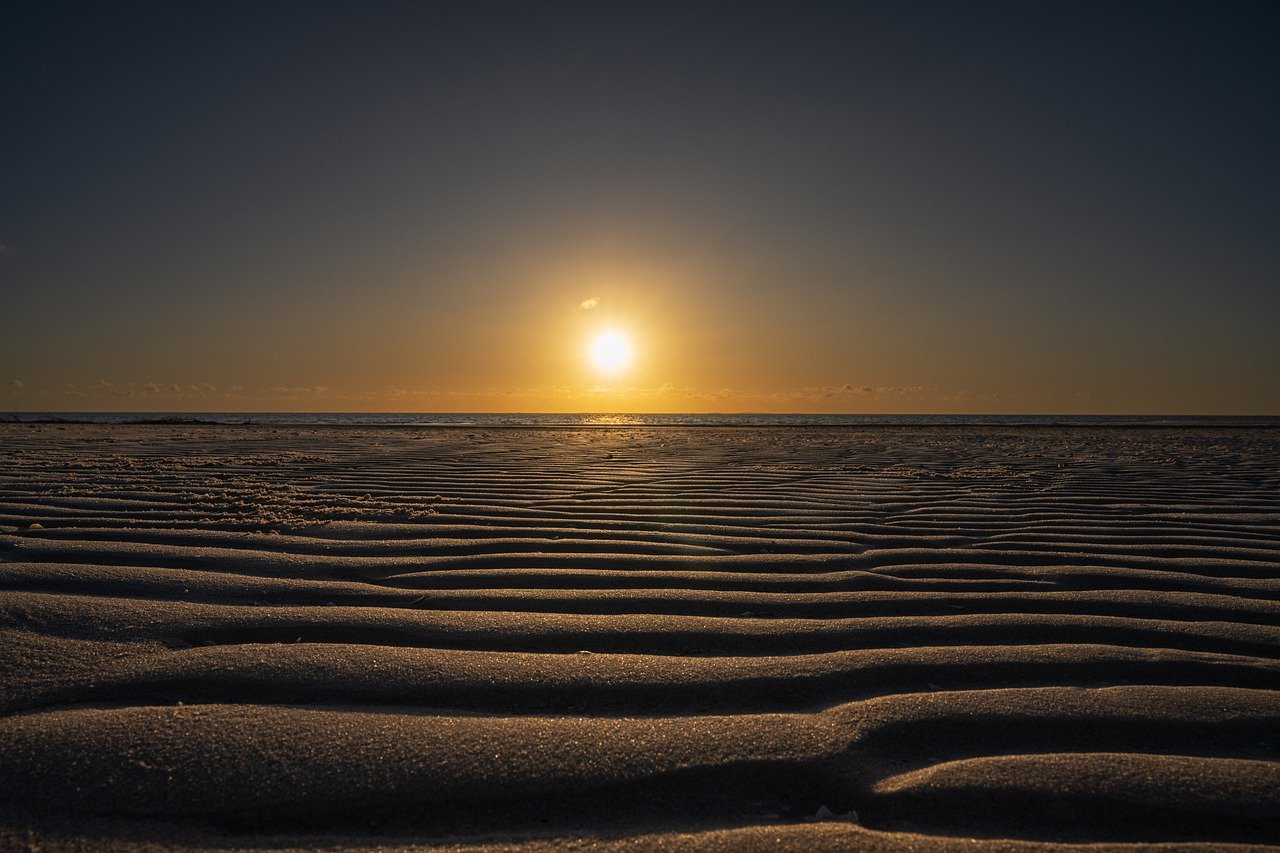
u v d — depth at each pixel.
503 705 1.76
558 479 6.34
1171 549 3.60
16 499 4.56
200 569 2.91
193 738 1.57
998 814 1.40
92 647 2.04
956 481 6.47
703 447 12.10
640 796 1.43
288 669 1.91
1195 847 1.32
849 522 4.30
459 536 3.67
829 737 1.64
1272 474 7.18
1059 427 31.70
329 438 14.74
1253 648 2.21
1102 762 1.56
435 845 1.29
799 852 1.28
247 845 1.29
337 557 3.18
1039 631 2.34
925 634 2.30
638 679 1.91
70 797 1.38
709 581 2.91
